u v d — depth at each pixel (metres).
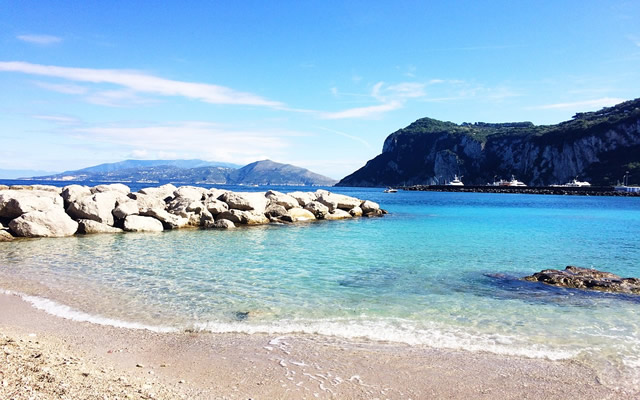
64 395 6.30
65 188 31.64
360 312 11.90
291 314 11.63
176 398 6.79
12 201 27.12
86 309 11.85
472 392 7.42
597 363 8.74
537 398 7.25
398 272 17.28
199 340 9.70
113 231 29.03
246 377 7.80
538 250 23.48
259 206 38.09
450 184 199.12
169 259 19.48
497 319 11.48
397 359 8.79
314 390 7.36
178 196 37.22
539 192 151.62
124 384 7.11
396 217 46.50
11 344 8.59
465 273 17.28
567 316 11.80
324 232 31.17
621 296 13.91
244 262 18.95
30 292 13.51
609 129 168.62
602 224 40.09
